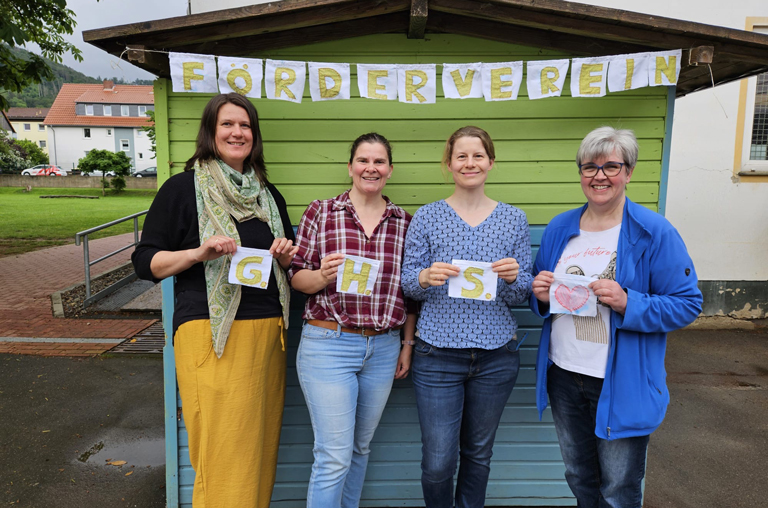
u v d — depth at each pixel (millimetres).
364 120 2453
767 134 5797
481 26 2338
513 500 2639
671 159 5848
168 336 2396
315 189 2475
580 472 1911
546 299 1810
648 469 3102
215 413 1774
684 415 3846
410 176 2492
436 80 2449
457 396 1962
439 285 1842
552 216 2521
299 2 2045
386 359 2029
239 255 1754
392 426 2559
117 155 35812
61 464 3068
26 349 5074
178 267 1717
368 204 2074
